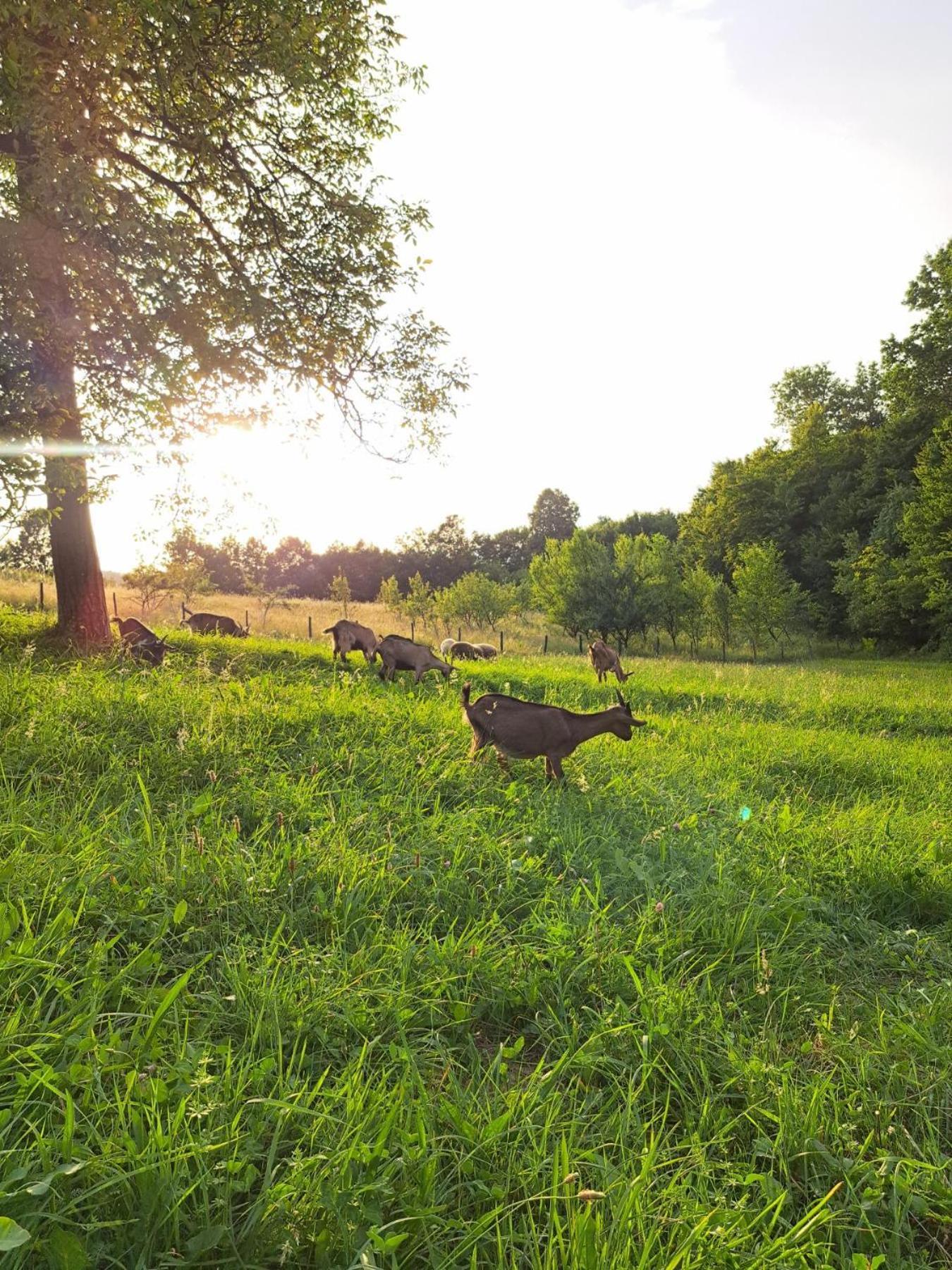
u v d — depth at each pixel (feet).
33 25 28.32
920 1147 10.70
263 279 42.47
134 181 42.22
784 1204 9.32
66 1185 7.54
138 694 27.63
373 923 14.55
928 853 22.45
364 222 42.42
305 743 25.49
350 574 297.74
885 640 151.94
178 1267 6.99
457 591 130.93
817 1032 13.37
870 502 167.73
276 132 43.45
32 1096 8.87
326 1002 11.54
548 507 381.81
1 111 29.17
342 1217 7.47
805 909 18.19
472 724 24.95
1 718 23.16
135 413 37.14
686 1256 7.83
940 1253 9.26
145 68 33.88
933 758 39.34
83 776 19.62
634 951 14.71
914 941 18.01
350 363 45.09
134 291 32.91
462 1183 8.75
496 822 20.90
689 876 19.07
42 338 31.27
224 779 20.97
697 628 137.69
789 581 152.87
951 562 130.21
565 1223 8.32
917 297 152.66
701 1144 10.04
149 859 14.84
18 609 63.93
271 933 13.84
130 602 95.40
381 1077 10.36
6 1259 6.59
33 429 32.71
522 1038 11.44
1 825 15.11
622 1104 10.93
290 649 54.49
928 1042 12.96
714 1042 12.35
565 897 16.89
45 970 11.23
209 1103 8.42
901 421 163.63
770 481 189.06
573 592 127.75
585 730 25.40
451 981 12.94
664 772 28.84
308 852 16.53
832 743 39.65
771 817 25.04
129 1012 10.99
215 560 201.77
